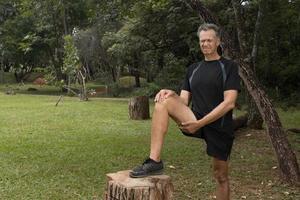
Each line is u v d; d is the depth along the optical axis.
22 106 19.28
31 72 48.84
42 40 33.19
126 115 15.73
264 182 6.89
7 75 51.28
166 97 4.02
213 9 15.41
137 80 32.88
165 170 7.54
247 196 6.22
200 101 4.48
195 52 20.78
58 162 8.15
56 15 30.31
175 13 19.39
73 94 27.83
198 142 10.16
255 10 14.66
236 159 8.51
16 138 10.78
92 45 31.83
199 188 6.53
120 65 30.98
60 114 15.93
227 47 6.89
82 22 32.22
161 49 22.86
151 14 20.06
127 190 3.75
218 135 4.47
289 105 18.20
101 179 6.99
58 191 6.37
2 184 6.71
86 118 14.78
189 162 8.16
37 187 6.56
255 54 11.57
